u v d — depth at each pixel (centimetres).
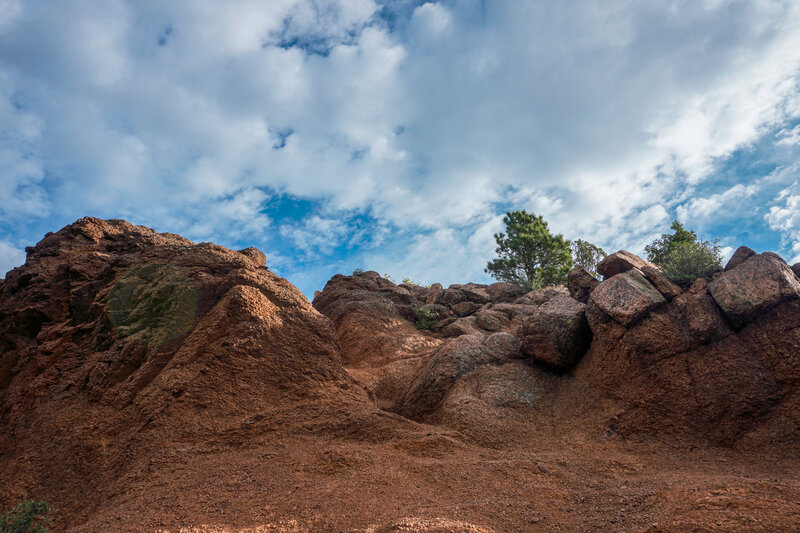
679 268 1516
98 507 874
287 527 664
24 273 1748
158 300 1475
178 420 1123
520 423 1278
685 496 659
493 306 2545
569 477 916
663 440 1116
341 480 862
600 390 1320
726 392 1120
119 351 1360
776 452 995
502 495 801
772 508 553
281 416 1203
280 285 1728
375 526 642
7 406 1272
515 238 3519
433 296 2914
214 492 830
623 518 667
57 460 1041
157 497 825
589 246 2850
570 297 1641
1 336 1565
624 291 1358
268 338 1413
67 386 1318
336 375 1425
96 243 1933
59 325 1568
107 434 1110
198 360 1305
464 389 1460
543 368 1524
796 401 1054
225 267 1669
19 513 728
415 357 2066
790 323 1137
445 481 873
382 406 1641
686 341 1216
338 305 2666
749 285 1203
